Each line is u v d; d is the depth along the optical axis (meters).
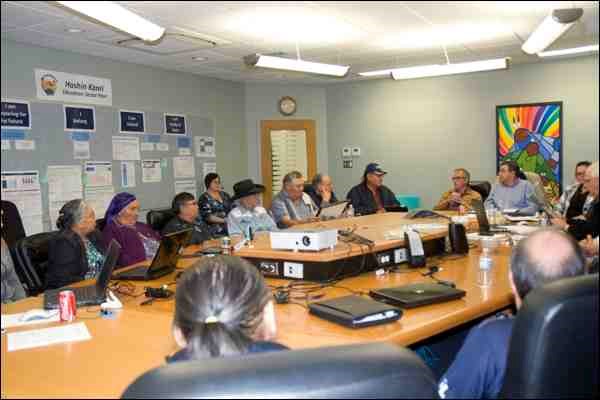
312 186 6.05
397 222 3.99
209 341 0.95
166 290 2.38
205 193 6.18
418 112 7.34
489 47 5.47
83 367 1.47
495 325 1.30
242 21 4.16
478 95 6.91
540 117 6.49
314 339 1.65
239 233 4.39
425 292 2.08
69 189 5.00
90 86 5.22
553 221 4.10
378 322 1.79
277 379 0.68
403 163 7.51
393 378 0.70
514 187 5.20
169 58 5.52
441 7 3.95
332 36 4.76
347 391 0.68
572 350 1.04
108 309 2.09
